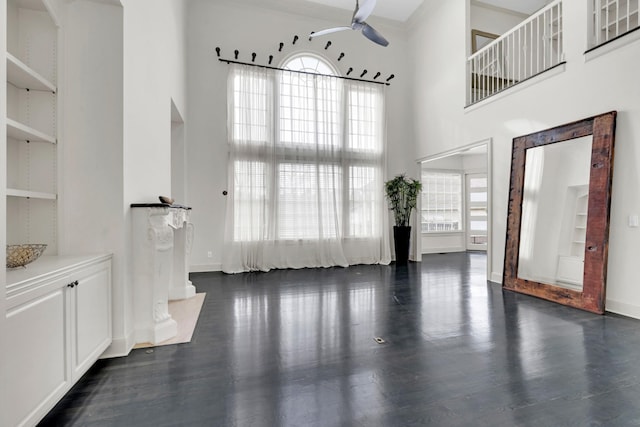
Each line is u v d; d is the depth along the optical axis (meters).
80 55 2.37
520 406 1.78
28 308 1.48
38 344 1.55
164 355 2.45
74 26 2.37
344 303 3.81
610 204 3.36
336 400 1.85
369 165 6.54
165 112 3.65
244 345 2.63
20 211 2.24
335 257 6.21
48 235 2.29
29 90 2.26
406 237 6.66
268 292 4.30
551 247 3.95
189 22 5.65
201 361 2.35
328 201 6.21
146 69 2.97
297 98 6.09
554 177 3.96
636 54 3.17
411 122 6.99
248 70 5.77
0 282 1.25
